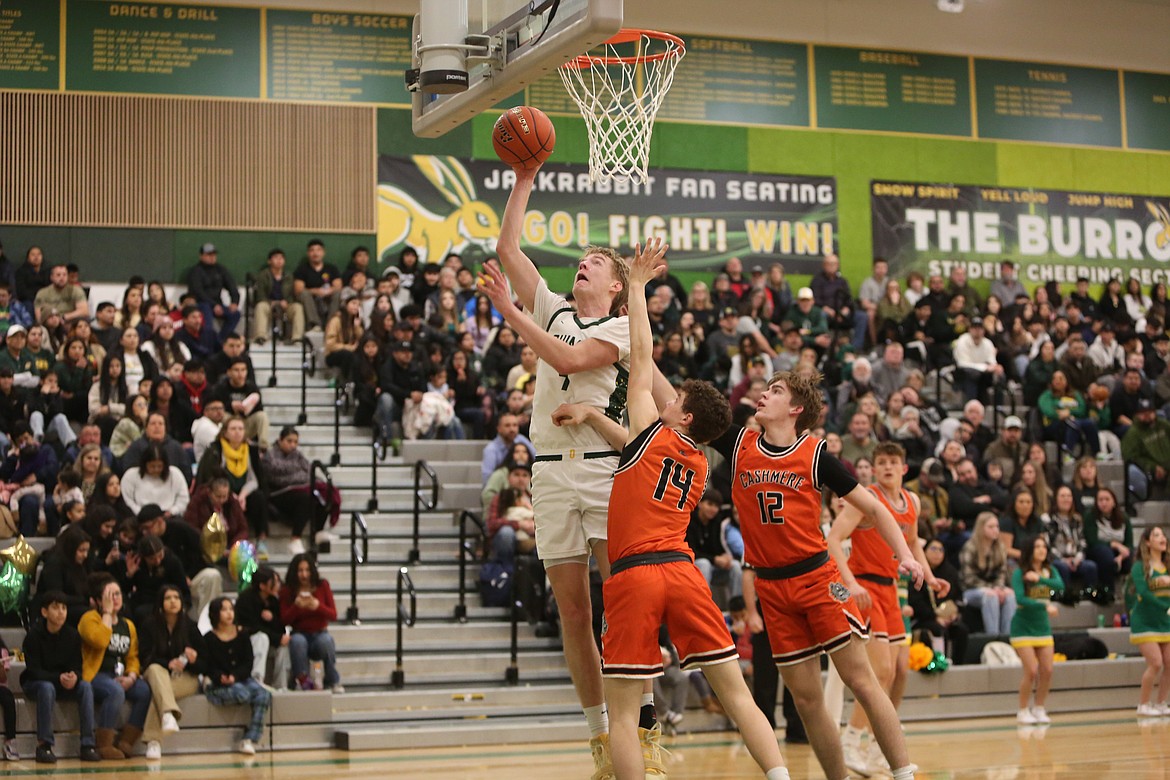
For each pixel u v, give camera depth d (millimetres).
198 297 16859
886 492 8531
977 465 16297
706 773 8992
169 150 18312
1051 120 21844
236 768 9672
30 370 14508
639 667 5590
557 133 19734
